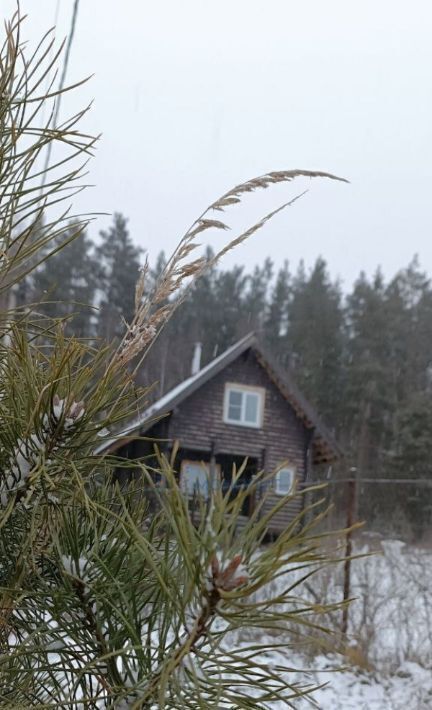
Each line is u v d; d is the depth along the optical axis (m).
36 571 0.90
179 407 19.34
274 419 20.03
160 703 0.64
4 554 0.95
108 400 0.95
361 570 6.77
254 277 55.03
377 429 37.00
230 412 19.81
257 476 0.70
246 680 0.80
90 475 0.98
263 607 0.70
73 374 0.98
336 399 39.84
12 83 1.02
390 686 5.82
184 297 1.00
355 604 6.58
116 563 0.91
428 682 5.83
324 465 21.09
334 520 8.84
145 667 0.82
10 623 0.95
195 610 0.71
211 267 1.00
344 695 5.43
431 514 11.88
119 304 34.44
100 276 35.50
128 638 0.88
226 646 5.68
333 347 40.78
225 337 45.75
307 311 43.09
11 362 0.99
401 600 6.59
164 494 0.71
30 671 0.87
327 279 45.88
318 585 6.48
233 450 19.56
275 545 0.66
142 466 0.92
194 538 0.68
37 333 1.06
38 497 0.94
